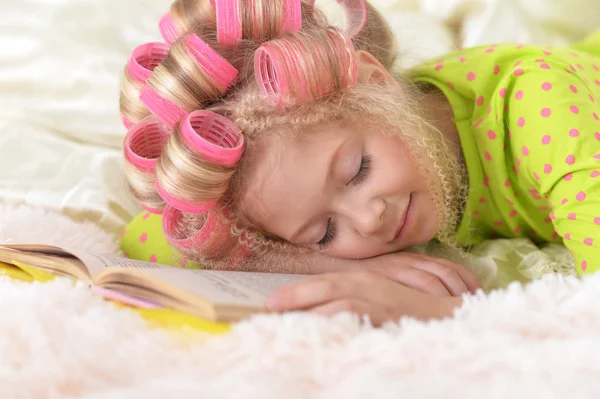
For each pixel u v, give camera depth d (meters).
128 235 0.99
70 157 1.05
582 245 0.85
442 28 1.20
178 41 0.86
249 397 0.68
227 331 0.74
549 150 0.88
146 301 0.76
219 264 0.92
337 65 0.85
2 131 1.07
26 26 1.15
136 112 0.90
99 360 0.72
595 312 0.73
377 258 0.89
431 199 0.89
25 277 0.84
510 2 1.22
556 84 0.91
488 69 0.96
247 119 0.85
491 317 0.74
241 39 0.87
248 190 0.87
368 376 0.70
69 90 1.12
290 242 0.90
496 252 0.93
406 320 0.74
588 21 1.23
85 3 1.17
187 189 0.84
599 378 0.67
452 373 0.69
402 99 0.91
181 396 0.68
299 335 0.72
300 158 0.85
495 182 0.95
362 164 0.87
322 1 1.00
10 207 0.97
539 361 0.69
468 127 0.96
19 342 0.74
